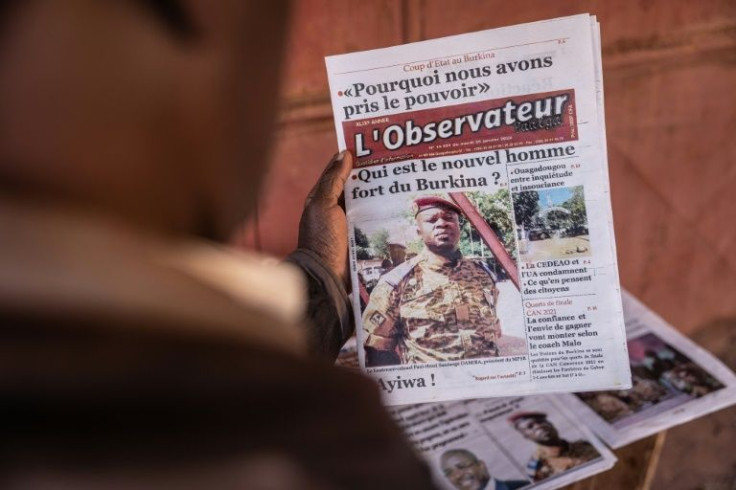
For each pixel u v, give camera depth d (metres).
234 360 0.25
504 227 0.81
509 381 0.83
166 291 0.25
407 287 0.83
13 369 0.22
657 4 1.18
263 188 0.35
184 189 0.28
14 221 0.23
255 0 0.29
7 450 0.22
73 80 0.24
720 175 1.19
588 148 0.79
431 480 0.33
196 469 0.24
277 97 0.33
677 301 1.17
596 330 0.81
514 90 0.79
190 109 0.28
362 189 0.82
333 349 0.81
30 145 0.24
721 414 1.01
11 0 0.24
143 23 0.26
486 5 1.20
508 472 0.94
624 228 1.21
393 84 0.80
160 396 0.24
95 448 0.23
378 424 0.30
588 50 0.77
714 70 1.19
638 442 0.97
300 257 0.80
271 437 0.25
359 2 1.20
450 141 0.81
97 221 0.25
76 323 0.23
